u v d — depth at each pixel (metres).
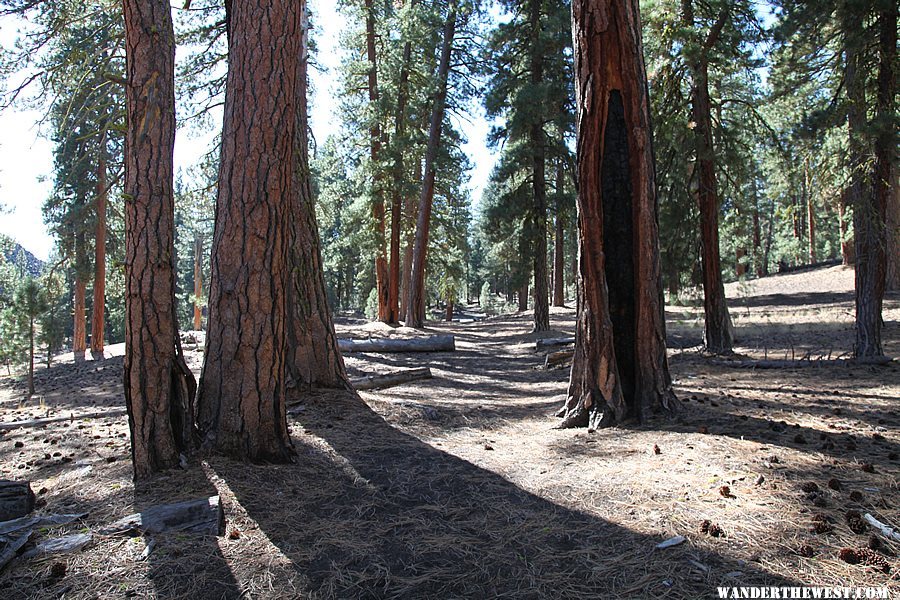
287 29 4.65
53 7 6.02
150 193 4.14
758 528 3.09
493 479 4.21
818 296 23.52
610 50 5.71
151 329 4.13
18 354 15.14
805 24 11.09
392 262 22.59
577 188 5.86
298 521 3.48
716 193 12.41
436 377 10.48
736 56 11.48
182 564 2.88
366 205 21.83
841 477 3.75
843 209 18.38
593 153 5.77
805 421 5.41
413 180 22.48
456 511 3.65
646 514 3.38
